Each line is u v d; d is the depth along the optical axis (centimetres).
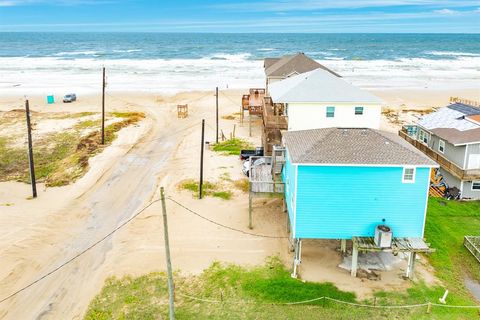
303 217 2123
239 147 4259
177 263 2302
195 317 1862
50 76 9250
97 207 3017
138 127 5053
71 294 2081
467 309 1933
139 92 7338
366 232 2134
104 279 2180
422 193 2055
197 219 2791
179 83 8306
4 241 2503
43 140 4459
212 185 3319
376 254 2377
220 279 2147
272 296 1991
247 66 11062
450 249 2505
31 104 6334
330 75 3625
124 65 11225
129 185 3384
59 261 2361
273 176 2739
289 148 2253
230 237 2567
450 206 3053
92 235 2642
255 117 5488
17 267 2275
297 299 1964
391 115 5747
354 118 3431
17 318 1911
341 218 2119
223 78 8962
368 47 19100
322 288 2044
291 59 4906
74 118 5381
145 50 16850
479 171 3009
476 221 2842
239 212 2889
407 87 8256
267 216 2830
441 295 2030
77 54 15112
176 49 17462
